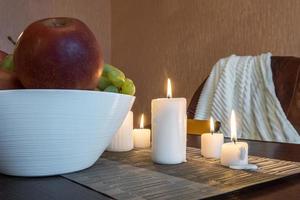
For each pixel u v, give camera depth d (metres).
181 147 0.62
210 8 2.10
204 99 1.63
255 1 1.88
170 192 0.41
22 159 0.48
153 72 2.47
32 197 0.40
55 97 0.45
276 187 0.46
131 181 0.47
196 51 2.18
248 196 0.41
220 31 2.05
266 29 1.84
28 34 0.47
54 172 0.50
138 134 0.82
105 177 0.49
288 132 1.33
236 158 0.57
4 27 2.45
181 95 2.27
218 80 1.62
